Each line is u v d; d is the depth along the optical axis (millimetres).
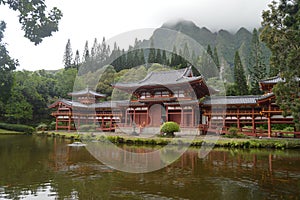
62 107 38281
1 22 5094
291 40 15578
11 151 18000
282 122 23578
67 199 7426
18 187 8625
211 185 8930
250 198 7605
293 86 16078
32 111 49469
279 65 16469
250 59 51000
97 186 8727
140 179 9672
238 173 10805
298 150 18500
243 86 41938
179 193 8008
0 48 5176
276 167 12117
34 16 5305
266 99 23188
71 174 10469
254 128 26562
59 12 5566
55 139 29406
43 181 9383
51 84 57062
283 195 7871
